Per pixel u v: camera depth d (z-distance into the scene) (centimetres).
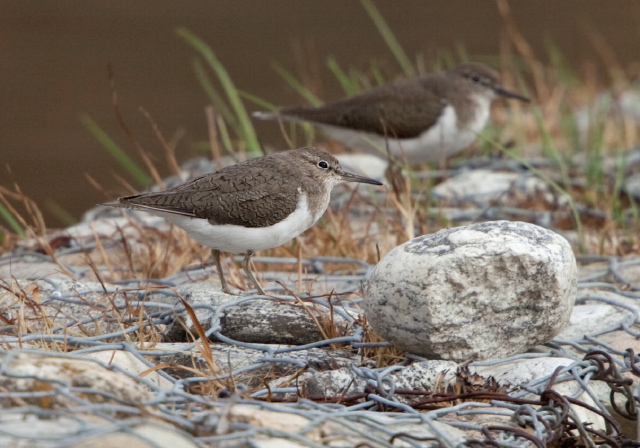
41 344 788
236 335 871
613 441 671
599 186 1498
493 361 791
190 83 2427
